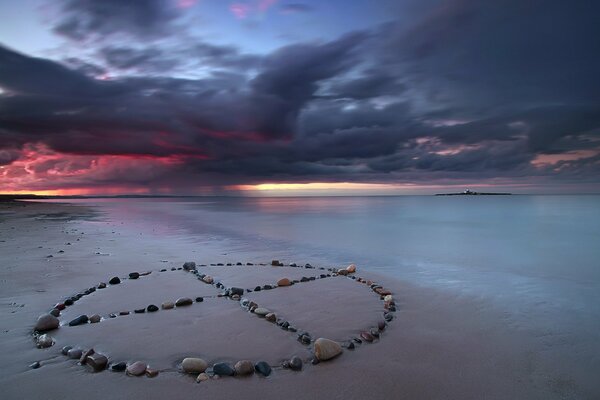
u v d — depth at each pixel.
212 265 10.34
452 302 7.04
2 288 7.64
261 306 6.71
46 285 7.91
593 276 9.17
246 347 4.96
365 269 10.05
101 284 7.94
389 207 52.19
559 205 57.81
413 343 5.15
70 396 3.75
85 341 5.09
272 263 10.54
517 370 4.40
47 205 57.53
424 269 10.06
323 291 7.77
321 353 4.62
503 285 8.28
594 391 3.97
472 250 13.35
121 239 15.75
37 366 4.36
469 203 71.31
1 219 26.52
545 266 10.48
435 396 3.84
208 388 3.95
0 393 3.78
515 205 58.59
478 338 5.32
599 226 22.27
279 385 4.03
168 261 10.83
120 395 3.79
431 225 23.55
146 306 6.67
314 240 16.09
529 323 5.93
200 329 5.57
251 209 46.19
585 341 5.23
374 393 3.88
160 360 4.56
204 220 27.45
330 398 3.79
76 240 14.98
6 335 5.25
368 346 5.06
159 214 35.03
